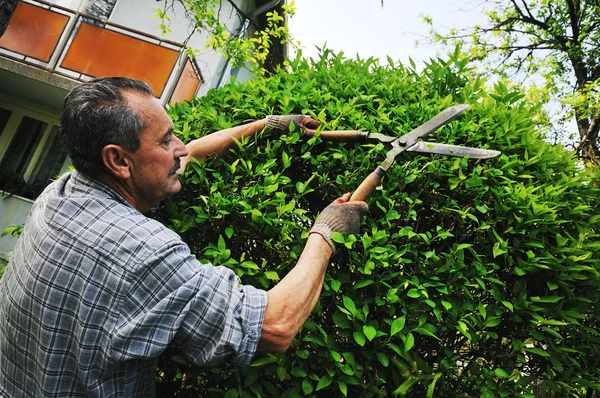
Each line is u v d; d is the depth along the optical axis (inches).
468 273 58.6
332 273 58.7
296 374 52.1
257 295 44.5
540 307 58.8
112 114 44.3
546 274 63.1
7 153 298.2
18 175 298.2
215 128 67.5
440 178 64.1
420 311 56.5
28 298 42.5
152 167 47.5
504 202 61.7
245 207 56.6
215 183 59.6
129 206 46.4
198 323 41.7
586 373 61.3
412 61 83.4
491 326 58.9
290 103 69.1
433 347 62.0
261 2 369.4
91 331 40.6
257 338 42.6
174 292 41.0
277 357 52.3
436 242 63.1
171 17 333.7
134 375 43.7
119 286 40.6
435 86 82.0
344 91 73.9
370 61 84.9
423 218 64.9
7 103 302.4
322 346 55.1
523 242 61.9
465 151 58.4
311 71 80.7
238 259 62.3
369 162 62.3
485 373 56.5
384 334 53.2
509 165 64.8
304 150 63.4
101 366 40.9
